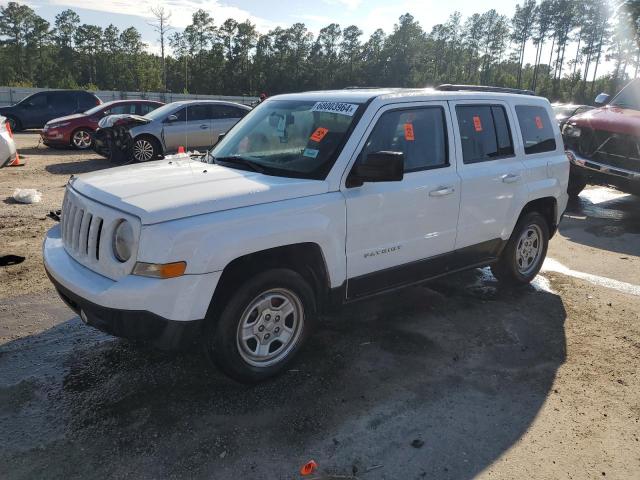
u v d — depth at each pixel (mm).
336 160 3688
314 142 3869
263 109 4648
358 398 3471
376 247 3939
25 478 2686
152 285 2957
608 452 3037
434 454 2969
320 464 2859
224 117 13320
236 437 3047
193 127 12805
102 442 2969
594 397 3576
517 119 5129
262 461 2865
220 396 3436
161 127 12438
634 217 8828
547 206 5566
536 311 4977
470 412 3365
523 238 5371
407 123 4141
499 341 4340
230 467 2812
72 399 3354
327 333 4391
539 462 2934
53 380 3562
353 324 4578
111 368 3732
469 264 4820
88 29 100062
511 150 5023
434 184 4219
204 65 88938
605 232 7883
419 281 4410
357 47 92125
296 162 3836
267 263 3461
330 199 3600
